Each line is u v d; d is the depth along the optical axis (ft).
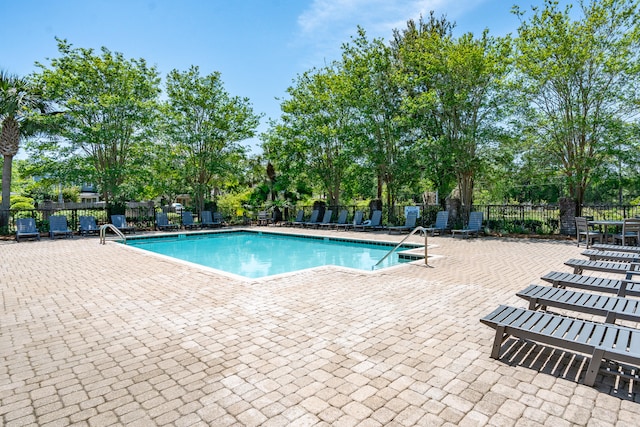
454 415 8.82
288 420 8.67
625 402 9.38
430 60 52.08
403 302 18.40
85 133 58.34
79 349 12.98
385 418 8.71
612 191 77.71
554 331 11.12
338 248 47.42
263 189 90.07
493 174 55.31
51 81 56.95
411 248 41.42
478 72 49.26
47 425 8.51
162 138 67.92
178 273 26.13
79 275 25.75
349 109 65.21
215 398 9.67
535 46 47.21
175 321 15.88
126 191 62.34
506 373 10.94
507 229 51.55
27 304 18.70
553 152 48.67
